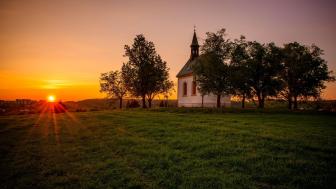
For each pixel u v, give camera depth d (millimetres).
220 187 7496
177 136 15711
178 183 8078
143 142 14641
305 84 49406
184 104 59156
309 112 37469
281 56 47938
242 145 12188
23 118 40031
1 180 10016
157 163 10289
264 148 11516
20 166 11633
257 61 45594
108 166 10570
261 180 7914
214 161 9930
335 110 40406
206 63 40594
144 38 58875
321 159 9719
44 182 9289
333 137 14102
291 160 9508
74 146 15469
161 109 42875
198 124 20969
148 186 8047
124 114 36875
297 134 15047
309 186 7273
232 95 47250
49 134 21047
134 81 56750
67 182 9141
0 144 17484
